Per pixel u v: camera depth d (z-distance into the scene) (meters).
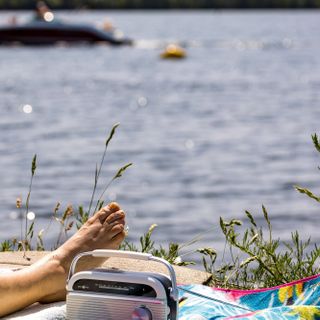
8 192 18.38
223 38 85.00
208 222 15.76
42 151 24.50
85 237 3.32
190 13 193.38
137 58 60.16
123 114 33.66
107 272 2.79
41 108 35.19
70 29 52.59
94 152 24.45
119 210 3.42
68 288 2.83
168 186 19.78
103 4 155.62
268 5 181.75
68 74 49.25
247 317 2.93
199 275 4.00
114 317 2.75
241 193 18.91
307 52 69.19
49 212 16.08
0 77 47.47
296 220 15.56
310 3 188.38
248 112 34.34
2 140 26.67
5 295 3.12
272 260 4.40
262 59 61.78
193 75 49.91
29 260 3.99
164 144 26.30
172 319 2.75
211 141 26.97
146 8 162.50
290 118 32.53
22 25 51.69
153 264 4.05
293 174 21.28
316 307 2.99
